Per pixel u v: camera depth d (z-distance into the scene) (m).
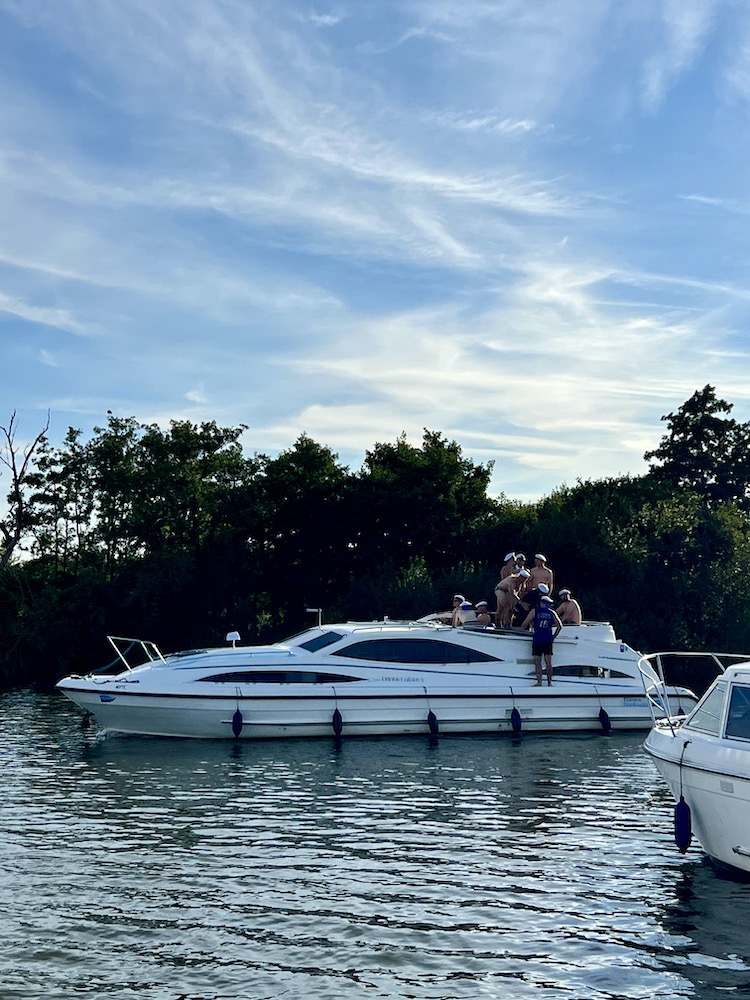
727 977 9.46
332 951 10.07
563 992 9.12
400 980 9.38
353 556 50.94
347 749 22.69
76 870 12.80
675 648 44.41
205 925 10.78
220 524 53.84
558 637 25.84
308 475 51.91
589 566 46.41
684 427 68.75
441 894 11.82
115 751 22.44
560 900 11.59
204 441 56.16
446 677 24.91
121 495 54.06
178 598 51.41
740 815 11.87
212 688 23.66
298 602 53.03
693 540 48.03
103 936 10.45
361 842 14.23
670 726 14.17
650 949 10.12
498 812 16.19
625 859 13.31
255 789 18.12
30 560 53.94
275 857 13.43
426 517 50.22
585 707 25.41
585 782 18.80
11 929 10.65
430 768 20.33
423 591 44.19
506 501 58.19
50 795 17.61
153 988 9.19
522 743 23.66
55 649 49.00
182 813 16.14
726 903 11.48
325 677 24.33
